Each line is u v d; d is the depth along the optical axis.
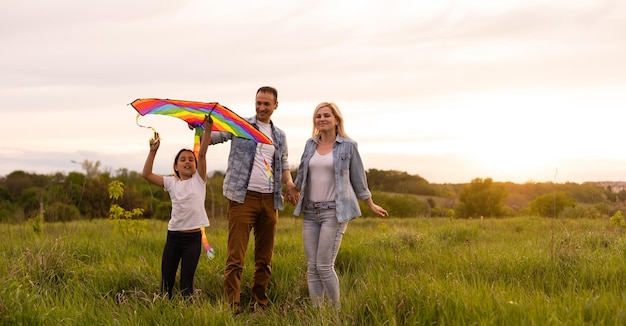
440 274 5.95
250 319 4.91
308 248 5.49
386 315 4.09
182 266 5.42
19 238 8.99
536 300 4.17
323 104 5.58
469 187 52.22
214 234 11.23
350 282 6.39
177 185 5.46
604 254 6.61
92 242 8.43
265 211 5.79
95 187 27.05
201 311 4.47
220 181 22.50
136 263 6.68
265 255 5.82
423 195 61.00
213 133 5.91
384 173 64.75
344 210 5.31
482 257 6.91
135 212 9.52
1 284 4.66
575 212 18.22
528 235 11.12
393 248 8.24
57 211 14.88
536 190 39.03
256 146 5.77
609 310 3.92
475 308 4.06
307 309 4.81
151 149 5.44
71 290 5.62
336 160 5.44
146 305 4.84
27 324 4.21
